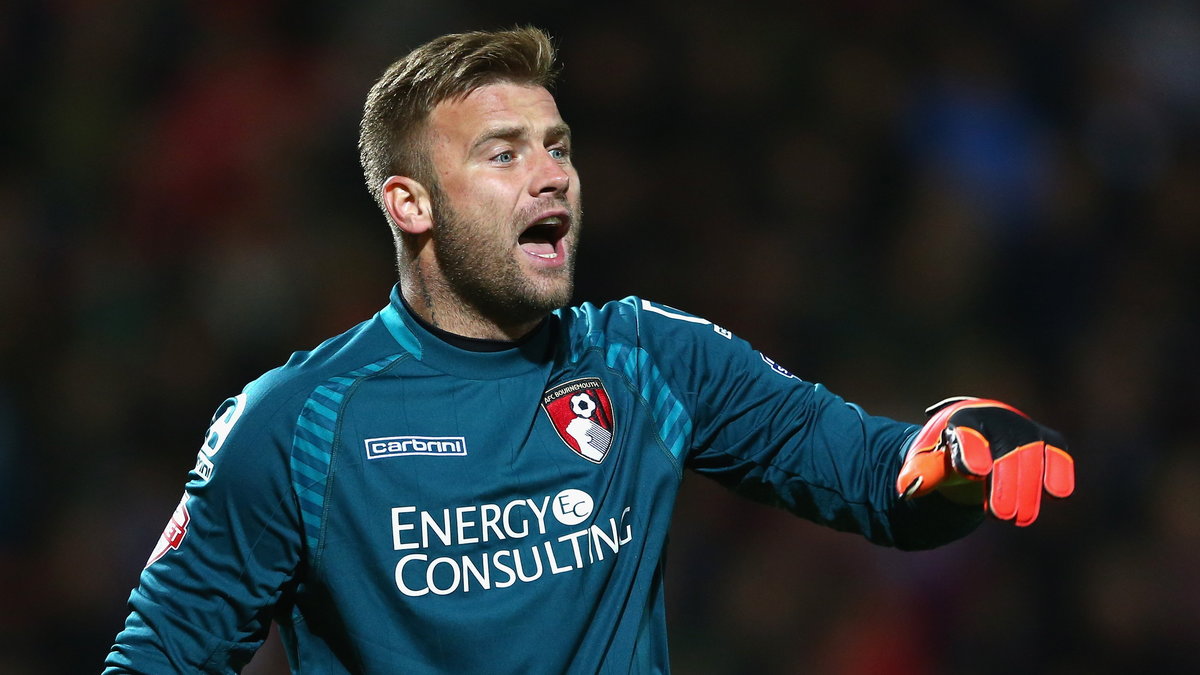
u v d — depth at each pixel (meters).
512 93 8.44
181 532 8.30
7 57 27.94
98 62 27.92
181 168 26.73
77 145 27.17
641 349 8.98
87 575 22.67
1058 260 27.92
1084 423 25.98
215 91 27.33
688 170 27.62
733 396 9.16
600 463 8.47
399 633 8.04
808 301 26.41
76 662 22.28
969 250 27.14
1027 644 22.78
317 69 27.88
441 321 8.59
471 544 8.09
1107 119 29.97
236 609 8.20
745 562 22.48
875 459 9.02
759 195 27.59
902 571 22.53
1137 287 28.09
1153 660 23.39
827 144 28.30
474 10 28.33
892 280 26.92
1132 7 31.23
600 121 27.98
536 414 8.47
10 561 22.91
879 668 21.83
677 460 8.80
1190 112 30.59
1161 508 25.09
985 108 29.00
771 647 21.95
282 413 8.16
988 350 26.30
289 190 26.58
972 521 8.73
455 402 8.38
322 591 8.16
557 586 8.13
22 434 23.98
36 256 25.88
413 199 8.58
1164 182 29.69
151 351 25.05
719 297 26.39
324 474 8.08
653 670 8.63
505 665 7.99
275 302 25.22
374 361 8.42
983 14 30.47
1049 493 8.18
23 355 24.88
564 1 28.61
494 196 8.30
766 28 29.19
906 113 28.80
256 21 28.31
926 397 25.48
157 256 26.11
